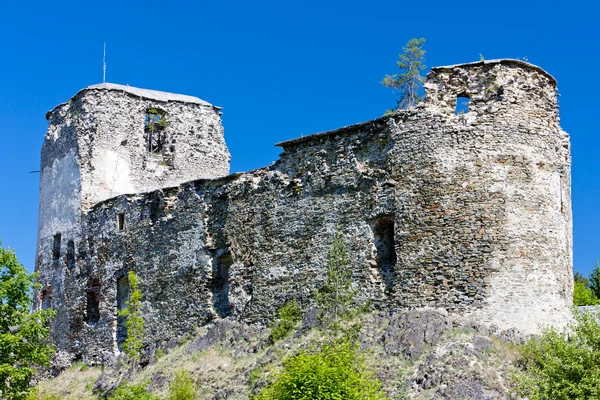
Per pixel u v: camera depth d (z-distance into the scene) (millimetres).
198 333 36219
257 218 35000
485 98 30266
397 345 27875
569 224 31281
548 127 30656
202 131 46125
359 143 32156
